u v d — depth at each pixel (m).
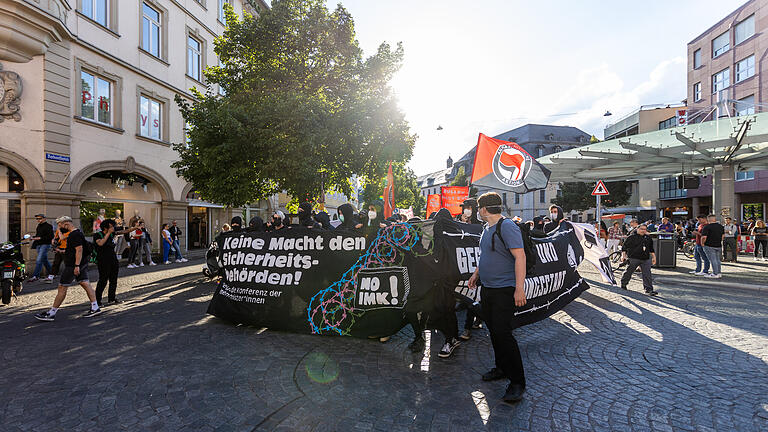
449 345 4.16
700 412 2.88
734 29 25.47
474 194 50.16
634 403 3.03
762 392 3.20
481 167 7.07
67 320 5.59
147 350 4.29
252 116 10.30
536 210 55.00
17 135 9.98
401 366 3.86
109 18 12.78
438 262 4.24
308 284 4.97
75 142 11.39
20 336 4.80
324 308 4.84
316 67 11.95
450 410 2.92
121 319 5.66
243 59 12.26
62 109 10.90
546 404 3.02
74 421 2.78
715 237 9.06
